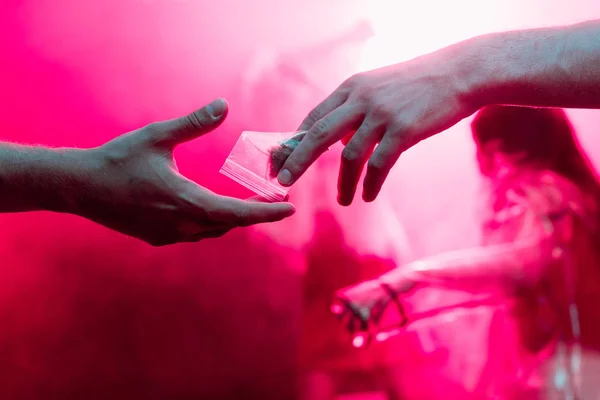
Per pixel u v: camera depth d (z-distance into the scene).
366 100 0.78
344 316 1.17
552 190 1.22
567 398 1.20
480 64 0.79
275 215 0.83
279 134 0.84
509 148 1.27
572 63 0.78
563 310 1.20
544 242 1.19
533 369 1.24
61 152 0.83
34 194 0.83
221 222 0.83
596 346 1.20
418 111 0.77
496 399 1.30
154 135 0.82
